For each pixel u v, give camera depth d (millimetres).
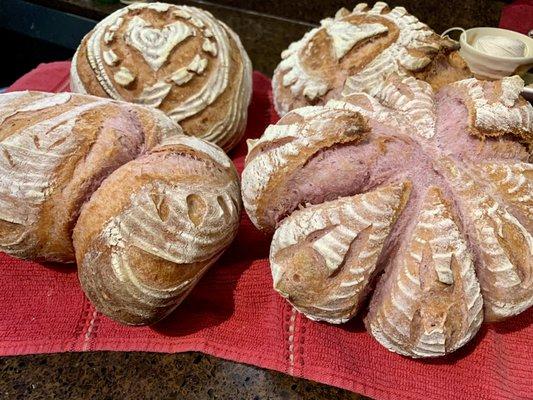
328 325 307
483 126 286
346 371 285
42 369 301
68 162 298
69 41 665
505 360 297
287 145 294
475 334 287
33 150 295
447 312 264
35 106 321
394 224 271
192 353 307
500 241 268
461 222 272
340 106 318
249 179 310
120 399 289
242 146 452
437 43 396
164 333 310
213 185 311
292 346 295
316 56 422
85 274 293
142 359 306
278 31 647
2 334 306
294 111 326
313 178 290
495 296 276
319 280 273
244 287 329
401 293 267
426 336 266
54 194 296
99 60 400
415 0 581
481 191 273
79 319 317
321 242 270
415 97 309
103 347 305
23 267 338
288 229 283
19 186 292
